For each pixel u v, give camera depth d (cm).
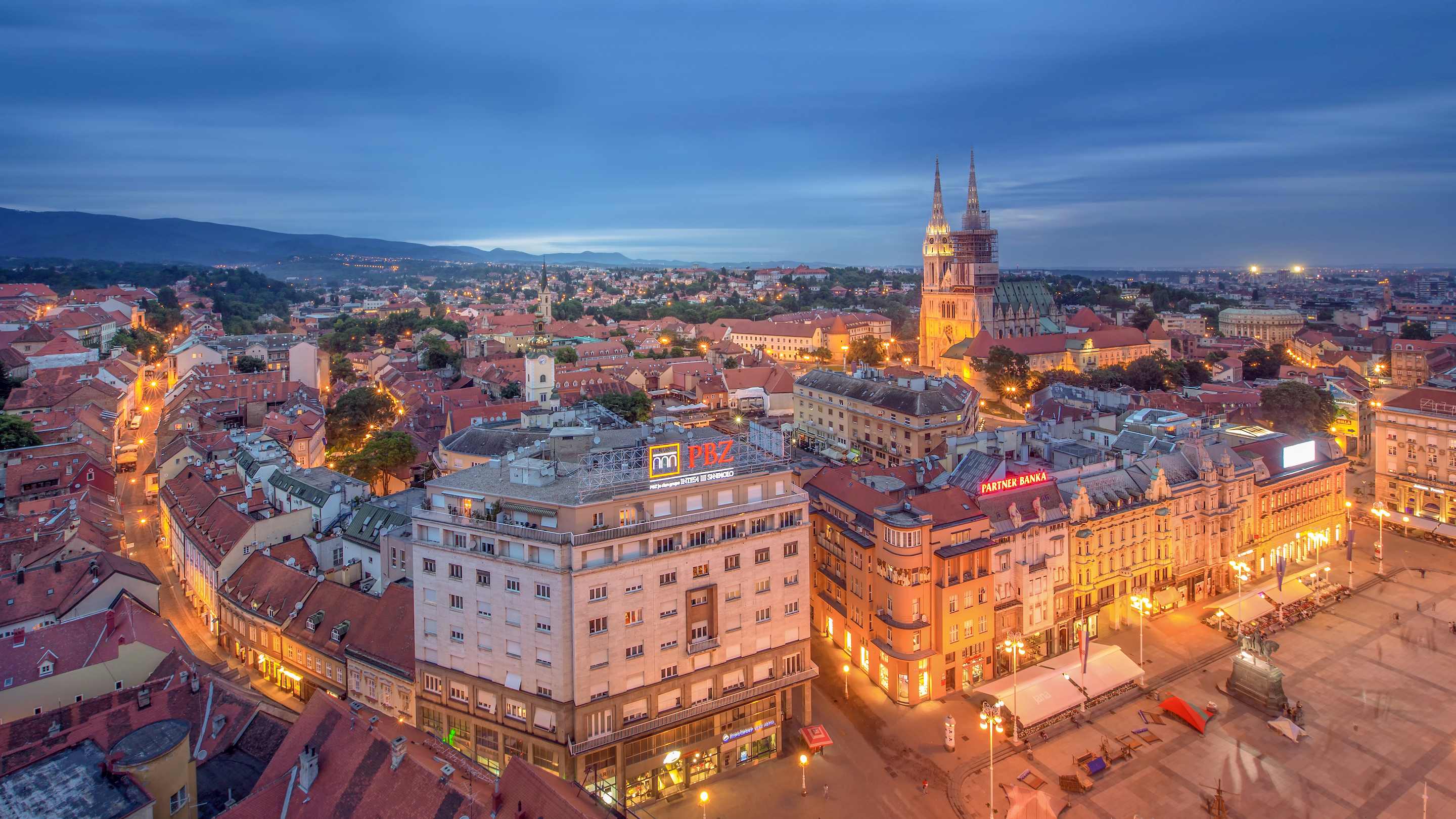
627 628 8356
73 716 7669
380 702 9588
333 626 10300
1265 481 14250
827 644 12031
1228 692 10681
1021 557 11162
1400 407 16962
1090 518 11825
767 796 8744
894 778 9025
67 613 10525
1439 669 11225
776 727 9438
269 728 8388
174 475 16888
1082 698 10000
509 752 8431
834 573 11931
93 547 12556
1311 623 12688
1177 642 11994
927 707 10281
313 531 13112
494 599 8438
